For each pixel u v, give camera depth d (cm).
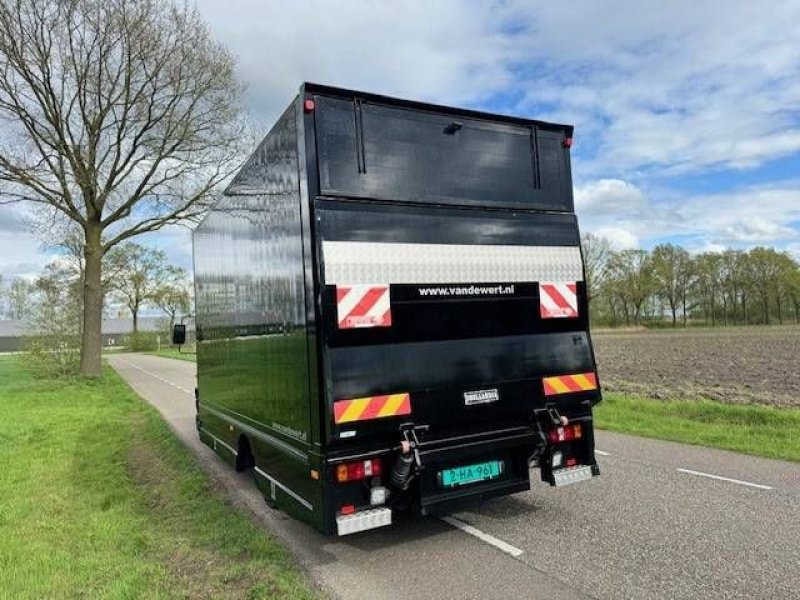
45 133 2033
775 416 963
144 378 2417
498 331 489
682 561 436
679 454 782
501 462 495
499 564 442
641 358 2694
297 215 443
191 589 404
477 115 498
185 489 672
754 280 7419
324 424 411
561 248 534
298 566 446
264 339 534
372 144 448
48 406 1470
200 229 849
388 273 440
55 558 470
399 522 542
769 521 516
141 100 2045
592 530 507
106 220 2180
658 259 7569
